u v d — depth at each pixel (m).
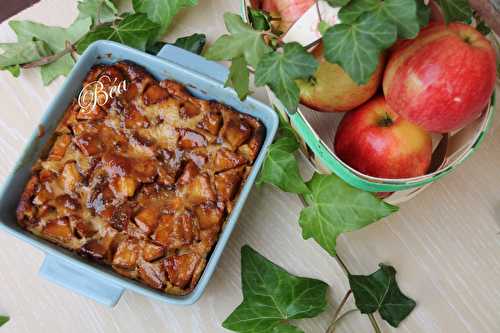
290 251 0.76
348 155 0.68
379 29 0.57
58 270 0.72
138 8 0.77
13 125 0.80
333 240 0.71
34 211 0.74
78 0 0.82
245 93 0.64
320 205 0.71
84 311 0.75
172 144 0.75
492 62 0.61
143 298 0.75
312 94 0.66
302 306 0.73
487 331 0.74
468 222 0.75
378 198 0.69
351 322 0.75
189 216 0.73
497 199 0.76
